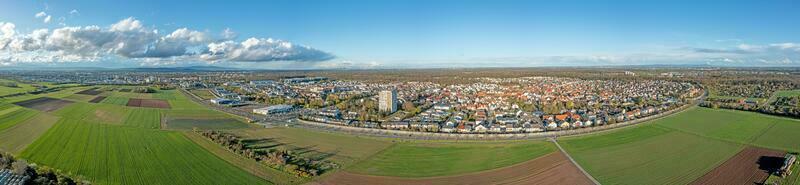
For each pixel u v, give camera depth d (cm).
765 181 12688
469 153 16600
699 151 17000
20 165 11231
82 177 12612
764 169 14112
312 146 17750
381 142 18588
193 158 15125
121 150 16212
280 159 14800
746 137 19538
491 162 15338
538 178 13500
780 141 18438
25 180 10444
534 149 17138
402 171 14225
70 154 15462
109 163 14350
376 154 16412
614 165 14950
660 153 16675
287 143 18325
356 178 13375
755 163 14950
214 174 13300
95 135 19038
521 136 19850
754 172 13825
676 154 16525
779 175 13075
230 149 16225
